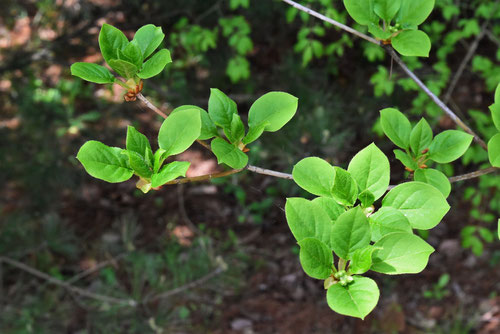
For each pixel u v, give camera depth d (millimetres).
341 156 4945
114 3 5695
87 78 1013
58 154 4625
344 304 781
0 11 6637
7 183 4621
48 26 6148
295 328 4406
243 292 4660
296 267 4945
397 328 4426
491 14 4121
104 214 5188
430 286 4805
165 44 5277
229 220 5289
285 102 1038
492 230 5176
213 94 1045
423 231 1884
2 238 4145
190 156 5711
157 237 5008
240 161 983
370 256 796
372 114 5289
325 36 5852
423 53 1079
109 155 931
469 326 4469
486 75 4164
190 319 4297
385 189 933
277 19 5883
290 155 5039
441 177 1101
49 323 3840
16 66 4859
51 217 4367
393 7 1098
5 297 3996
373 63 5707
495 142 937
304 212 856
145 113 5738
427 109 3941
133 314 3914
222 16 4770
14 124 4844
